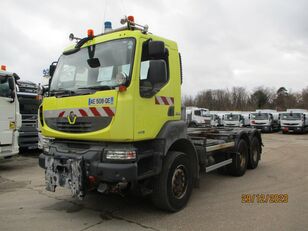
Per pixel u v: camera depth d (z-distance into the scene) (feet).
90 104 15.39
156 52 14.79
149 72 15.21
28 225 15.75
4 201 19.84
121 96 14.60
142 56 15.53
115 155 14.64
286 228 15.23
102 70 16.05
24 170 30.76
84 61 16.98
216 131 27.96
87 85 16.35
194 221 16.25
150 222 16.12
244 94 256.93
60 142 17.38
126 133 14.53
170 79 17.46
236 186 23.52
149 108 15.76
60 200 19.95
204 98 239.71
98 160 14.97
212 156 23.93
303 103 246.88
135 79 14.92
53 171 16.35
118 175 14.32
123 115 14.51
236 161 26.37
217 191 22.06
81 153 15.55
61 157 15.98
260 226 15.49
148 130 15.67
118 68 15.49
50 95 17.85
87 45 17.21
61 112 16.75
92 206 18.71
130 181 14.87
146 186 16.87
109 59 16.01
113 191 15.49
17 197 20.72
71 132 16.17
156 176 16.83
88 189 15.52
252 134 29.99
